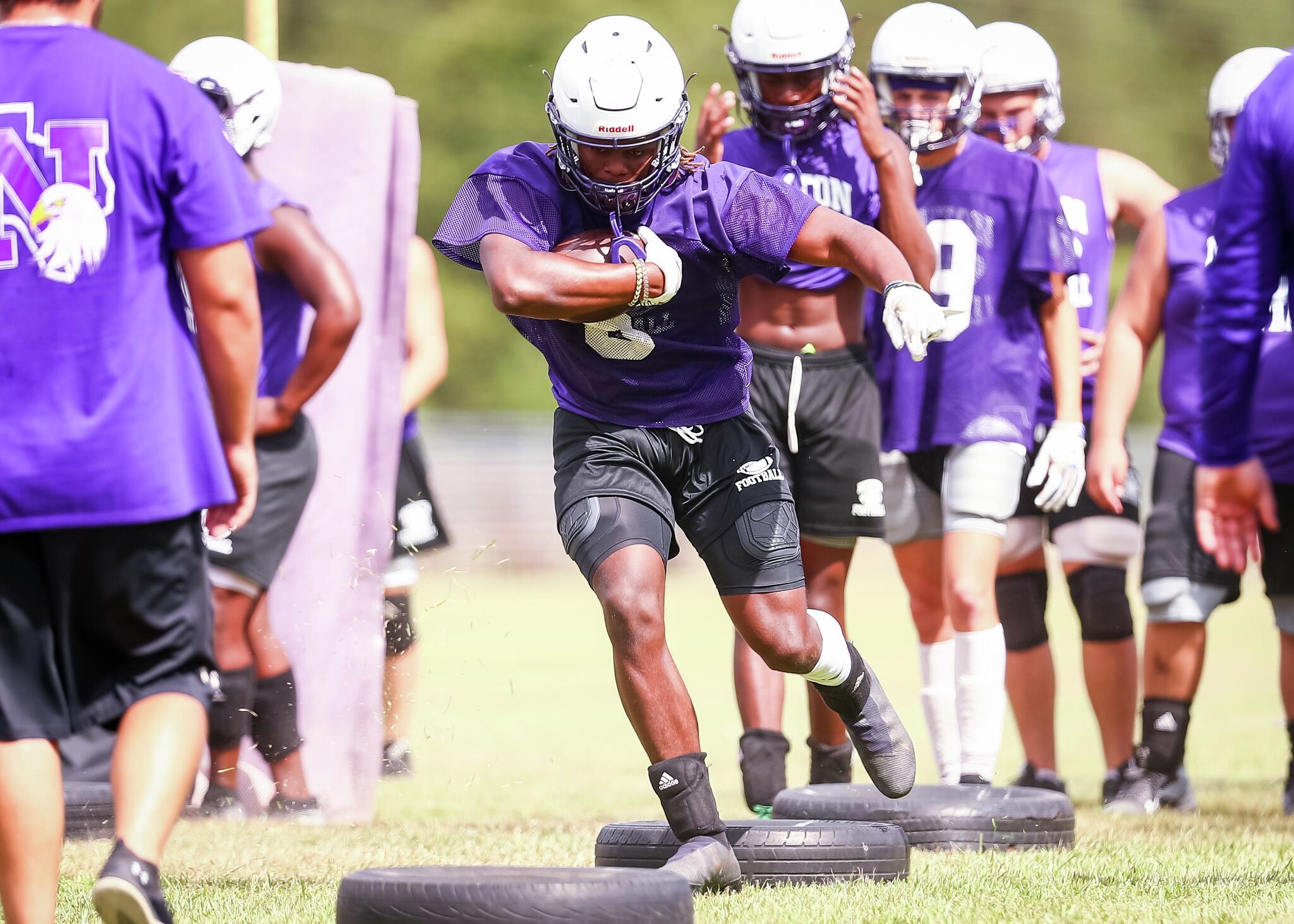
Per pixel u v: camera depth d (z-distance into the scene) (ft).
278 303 76.79
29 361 37.81
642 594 50.16
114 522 37.68
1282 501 76.69
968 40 73.61
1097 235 87.10
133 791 37.50
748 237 50.37
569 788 89.15
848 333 71.20
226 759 76.07
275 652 79.36
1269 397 75.56
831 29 68.39
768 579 52.49
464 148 425.28
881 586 313.32
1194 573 81.97
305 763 79.51
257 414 74.49
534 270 47.75
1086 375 87.15
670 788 50.75
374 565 84.58
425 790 89.04
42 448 37.55
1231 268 55.11
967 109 73.87
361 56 424.87
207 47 74.84
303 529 84.23
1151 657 83.10
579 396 52.65
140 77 38.93
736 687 72.43
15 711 38.19
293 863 59.62
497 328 431.02
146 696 38.91
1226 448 55.98
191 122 39.09
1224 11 500.74
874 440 71.46
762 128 70.49
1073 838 64.49
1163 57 501.15
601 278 47.75
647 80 48.73
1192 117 499.51
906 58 73.05
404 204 88.12
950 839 62.39
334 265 74.84
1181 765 82.64
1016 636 83.51
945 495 75.10
